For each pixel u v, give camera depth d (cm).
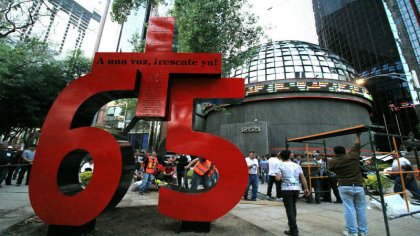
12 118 1506
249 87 2673
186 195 390
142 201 668
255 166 802
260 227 433
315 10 6694
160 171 1089
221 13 1100
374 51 4672
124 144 429
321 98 2492
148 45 466
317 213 602
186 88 441
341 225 483
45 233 365
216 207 381
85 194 355
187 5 1105
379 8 4675
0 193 693
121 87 404
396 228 471
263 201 770
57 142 375
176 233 380
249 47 1228
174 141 407
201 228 389
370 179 891
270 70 2934
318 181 779
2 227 375
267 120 2530
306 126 2427
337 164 432
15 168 1042
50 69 1534
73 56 1691
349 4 5362
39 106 1530
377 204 653
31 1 666
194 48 1096
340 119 2455
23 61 1369
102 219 455
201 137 407
